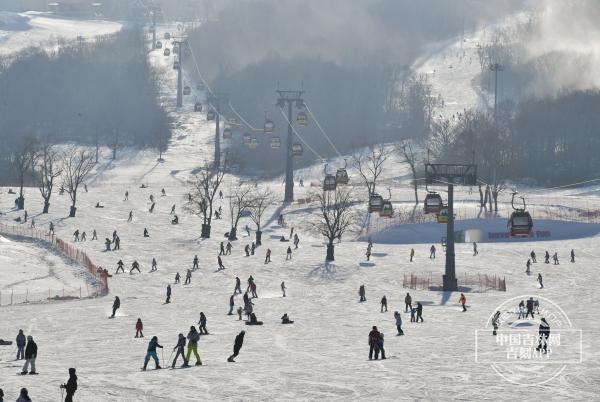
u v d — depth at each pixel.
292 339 87.50
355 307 115.62
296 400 57.66
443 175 134.88
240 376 65.88
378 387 61.09
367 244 179.00
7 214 192.25
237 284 129.38
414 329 94.12
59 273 141.00
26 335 91.19
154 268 146.75
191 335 71.38
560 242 183.62
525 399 56.28
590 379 62.59
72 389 55.00
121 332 93.31
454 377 64.06
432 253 161.75
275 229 194.88
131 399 58.09
